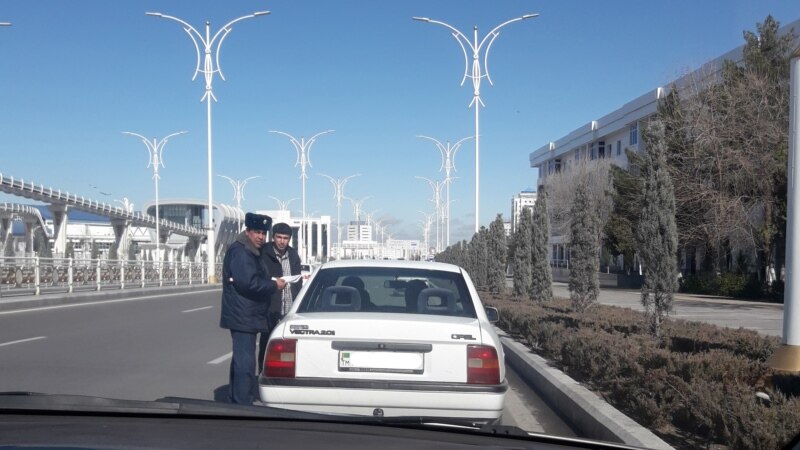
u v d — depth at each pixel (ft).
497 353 19.17
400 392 18.28
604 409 23.72
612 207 147.95
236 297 23.57
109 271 104.01
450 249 146.30
